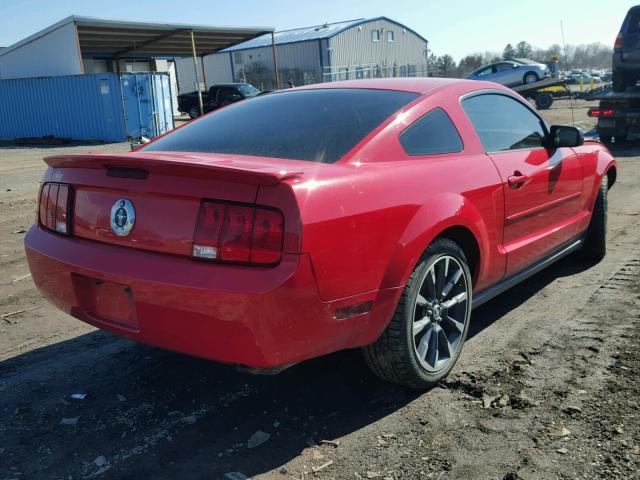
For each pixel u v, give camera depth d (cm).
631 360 327
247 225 234
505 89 401
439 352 312
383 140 292
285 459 255
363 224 256
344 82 368
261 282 229
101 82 2245
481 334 373
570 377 312
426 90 341
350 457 254
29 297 472
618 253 533
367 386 315
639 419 270
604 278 466
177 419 289
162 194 251
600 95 1341
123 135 2252
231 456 259
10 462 257
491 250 341
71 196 288
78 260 274
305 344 245
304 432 275
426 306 298
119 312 272
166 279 243
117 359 356
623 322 378
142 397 311
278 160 275
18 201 945
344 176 261
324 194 245
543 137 420
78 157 270
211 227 239
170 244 248
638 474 234
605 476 234
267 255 233
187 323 244
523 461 246
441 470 243
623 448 250
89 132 2334
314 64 4981
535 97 2730
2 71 2691
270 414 291
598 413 277
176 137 339
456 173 316
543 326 380
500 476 238
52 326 410
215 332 239
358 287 256
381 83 353
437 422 277
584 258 514
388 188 273
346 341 262
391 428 274
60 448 267
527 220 379
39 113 2442
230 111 357
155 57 3619
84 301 286
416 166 298
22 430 281
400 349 283
